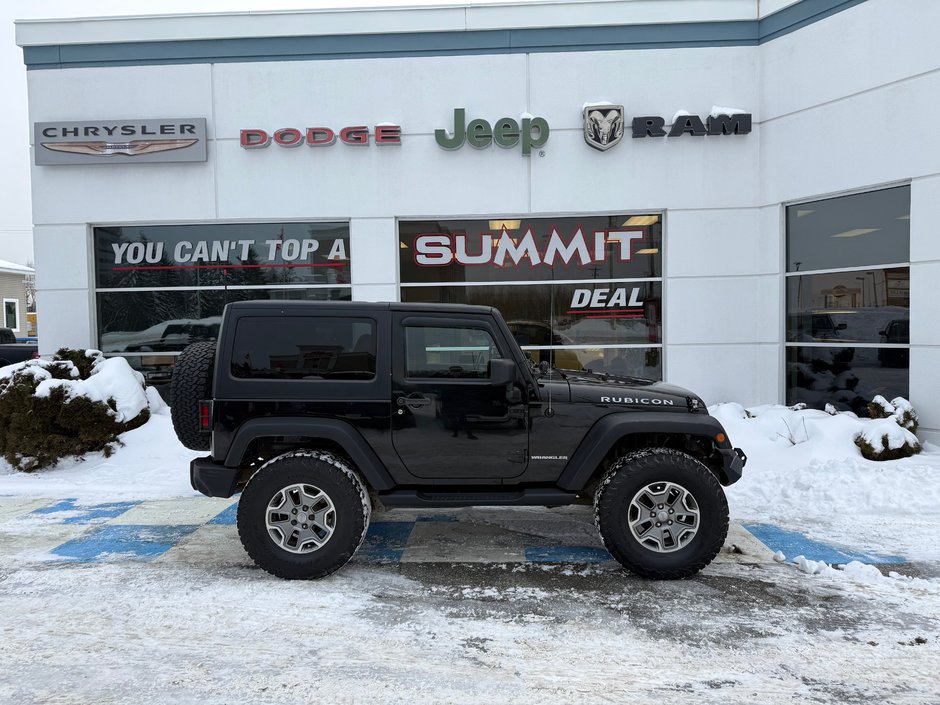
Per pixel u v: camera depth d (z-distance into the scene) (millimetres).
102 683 2992
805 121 8703
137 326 9703
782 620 3641
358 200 9430
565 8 9234
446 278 9617
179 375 4363
